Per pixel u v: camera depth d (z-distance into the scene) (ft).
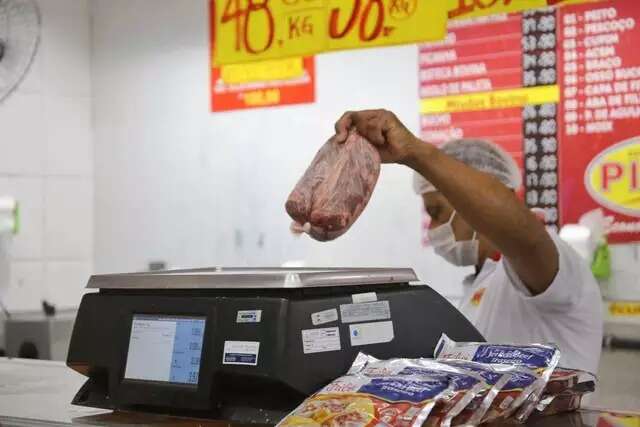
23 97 13.05
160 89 13.33
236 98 12.75
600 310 6.04
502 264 6.03
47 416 3.94
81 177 13.78
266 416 3.59
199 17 12.95
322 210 4.33
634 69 9.89
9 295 12.74
